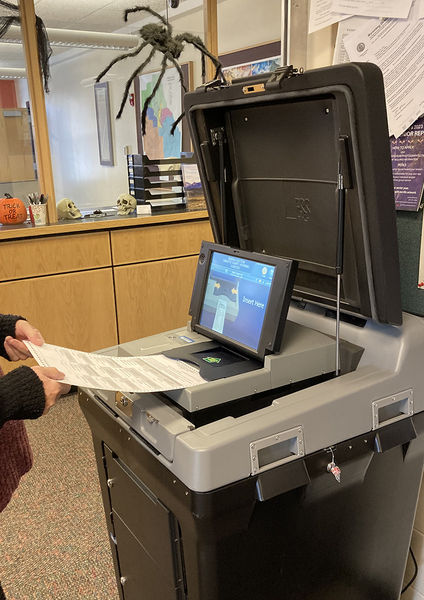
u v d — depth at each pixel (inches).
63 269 107.7
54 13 183.8
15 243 101.9
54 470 86.0
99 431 45.3
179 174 123.6
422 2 40.1
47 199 108.5
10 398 30.8
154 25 96.9
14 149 118.3
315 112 35.7
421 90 41.8
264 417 33.8
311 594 40.6
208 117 43.8
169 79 173.2
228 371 37.7
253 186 45.1
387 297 36.4
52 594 61.5
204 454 31.0
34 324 106.7
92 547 68.9
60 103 237.6
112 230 111.3
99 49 191.0
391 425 39.2
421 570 50.1
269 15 146.9
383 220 33.8
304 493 36.0
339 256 36.8
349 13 45.1
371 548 43.3
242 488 32.6
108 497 48.5
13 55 117.3
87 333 113.1
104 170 219.9
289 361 38.6
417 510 49.3
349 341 42.3
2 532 72.0
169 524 37.5
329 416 35.7
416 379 40.0
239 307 40.8
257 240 47.7
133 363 39.3
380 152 31.9
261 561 36.5
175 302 122.6
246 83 37.2
